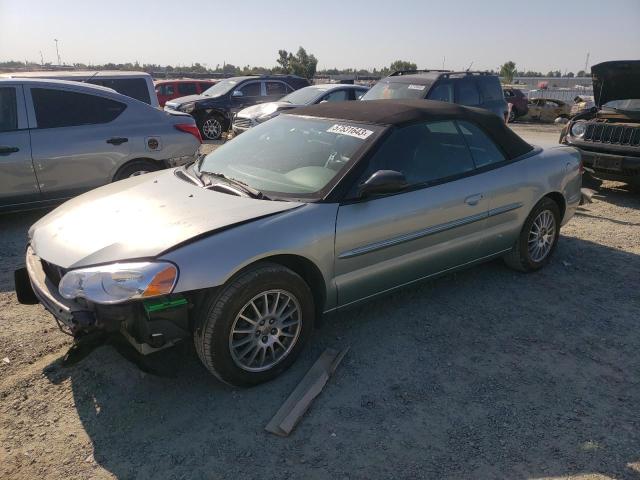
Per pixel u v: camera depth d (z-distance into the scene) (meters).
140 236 2.81
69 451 2.52
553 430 2.71
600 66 7.76
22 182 5.66
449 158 3.89
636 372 3.26
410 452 2.54
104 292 2.57
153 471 2.41
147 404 2.86
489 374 3.20
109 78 9.06
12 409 2.80
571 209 4.88
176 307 2.66
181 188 3.49
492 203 4.07
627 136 7.15
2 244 5.30
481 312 3.99
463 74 9.66
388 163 3.49
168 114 6.80
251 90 15.32
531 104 25.77
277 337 3.04
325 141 3.68
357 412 2.83
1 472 2.38
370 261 3.40
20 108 5.68
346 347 3.45
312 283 3.24
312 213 3.09
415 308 4.03
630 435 2.68
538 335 3.67
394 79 9.85
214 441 2.60
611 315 3.99
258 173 3.61
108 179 6.26
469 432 2.69
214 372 2.84
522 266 4.63
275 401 2.91
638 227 6.23
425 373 3.20
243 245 2.79
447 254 3.87
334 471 2.42
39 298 3.00
